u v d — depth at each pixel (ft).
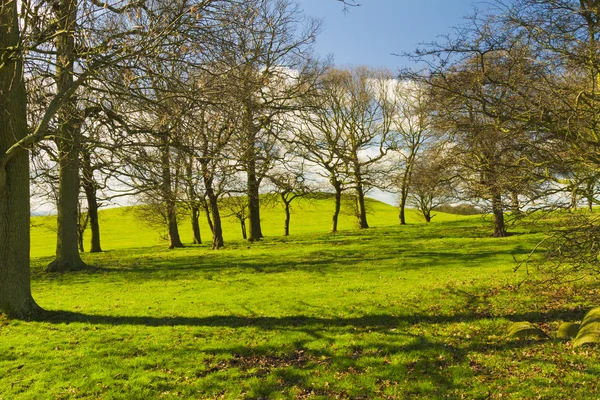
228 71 31.04
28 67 33.35
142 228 200.34
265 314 40.24
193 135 33.40
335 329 34.99
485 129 33.01
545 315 35.68
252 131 39.17
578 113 27.91
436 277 54.85
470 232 103.91
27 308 38.22
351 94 130.52
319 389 24.73
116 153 33.01
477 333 32.55
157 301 46.96
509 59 30.89
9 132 35.37
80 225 119.34
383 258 73.67
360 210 146.41
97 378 26.53
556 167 31.14
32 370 27.81
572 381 23.63
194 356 29.91
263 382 25.79
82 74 29.12
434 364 27.32
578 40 28.37
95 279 62.03
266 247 97.25
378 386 24.76
